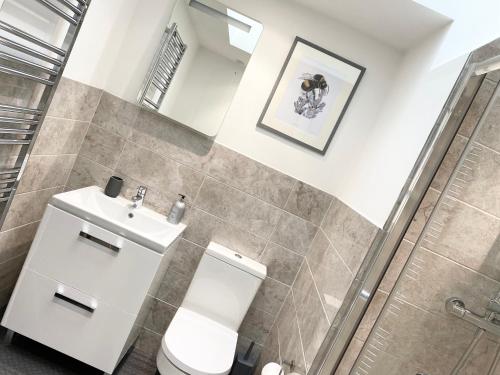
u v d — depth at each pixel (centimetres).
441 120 129
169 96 231
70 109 208
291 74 230
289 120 234
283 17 227
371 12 196
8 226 194
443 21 171
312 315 178
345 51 228
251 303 237
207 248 227
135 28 230
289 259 240
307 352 162
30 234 219
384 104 222
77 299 200
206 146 237
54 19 168
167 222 233
